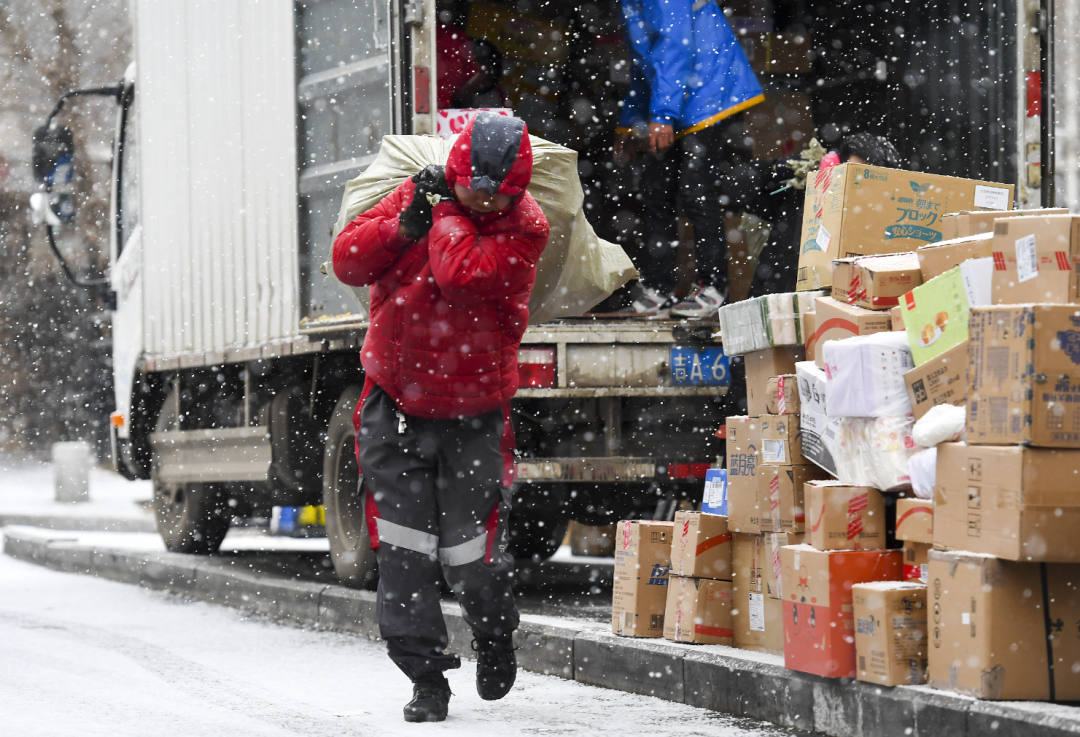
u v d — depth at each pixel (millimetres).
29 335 37156
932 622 4793
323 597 8992
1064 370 4418
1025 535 4395
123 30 38594
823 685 5141
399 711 5816
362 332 8727
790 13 10125
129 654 7684
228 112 10344
